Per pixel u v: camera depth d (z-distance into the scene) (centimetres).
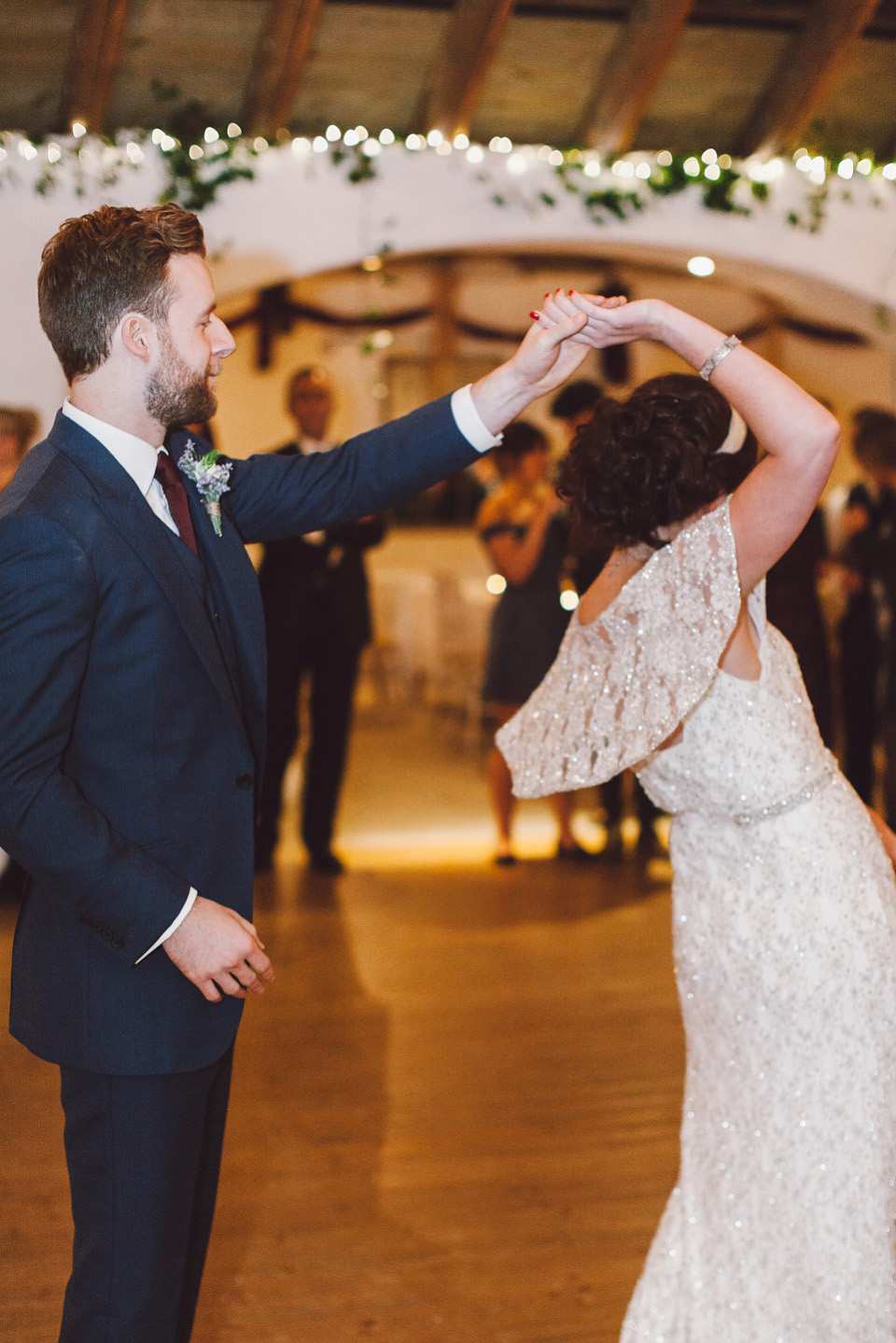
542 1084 346
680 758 189
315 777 549
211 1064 172
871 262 515
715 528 179
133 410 168
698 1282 193
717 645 177
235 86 470
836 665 657
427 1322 240
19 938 177
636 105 479
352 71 475
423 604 912
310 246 478
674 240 502
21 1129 321
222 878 172
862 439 568
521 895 518
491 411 191
